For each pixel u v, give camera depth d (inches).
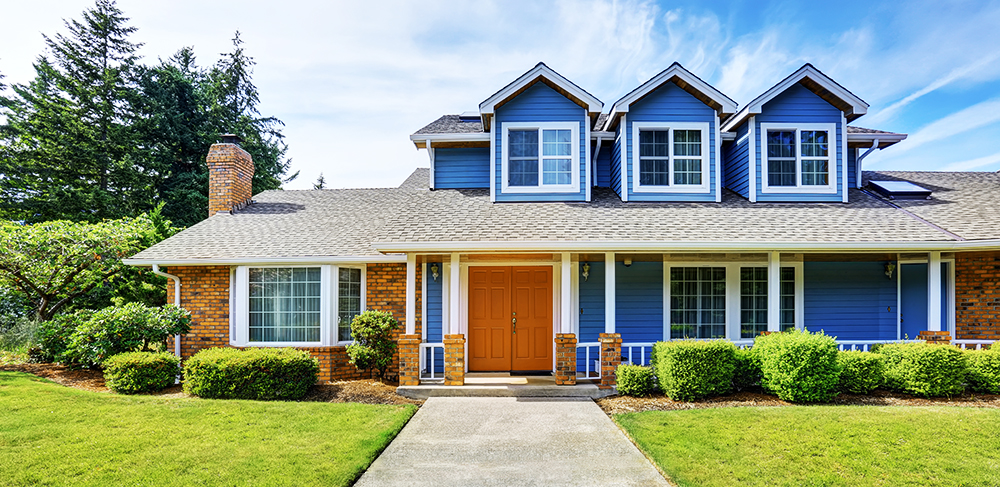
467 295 380.2
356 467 185.9
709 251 332.8
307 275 383.2
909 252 365.1
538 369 377.7
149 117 927.0
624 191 397.7
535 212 370.0
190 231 431.5
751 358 298.4
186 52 1162.0
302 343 378.0
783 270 390.0
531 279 382.0
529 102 402.9
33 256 403.9
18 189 857.5
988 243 306.2
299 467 184.5
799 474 176.4
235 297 388.8
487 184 440.1
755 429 222.5
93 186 875.4
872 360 285.1
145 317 354.0
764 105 404.5
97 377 347.9
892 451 194.7
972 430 216.1
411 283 322.0
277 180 1159.0
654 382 307.7
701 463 187.2
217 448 202.4
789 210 376.5
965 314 365.1
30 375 338.0
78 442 206.4
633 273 386.3
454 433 233.3
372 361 345.7
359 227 437.7
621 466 192.7
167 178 933.2
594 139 426.9
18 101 899.4
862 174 477.4
